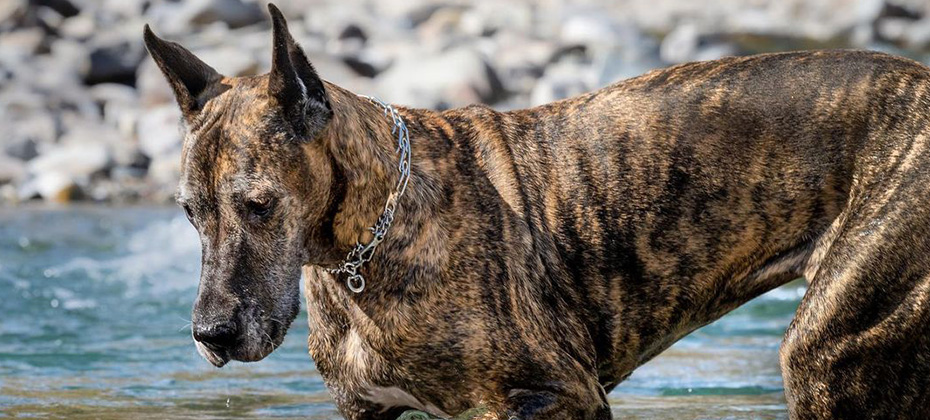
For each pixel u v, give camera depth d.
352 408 8.69
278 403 11.16
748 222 8.52
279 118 7.64
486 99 28.66
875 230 7.95
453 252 8.19
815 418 8.17
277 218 7.66
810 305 8.12
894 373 7.97
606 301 8.61
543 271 8.43
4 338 13.82
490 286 8.20
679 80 8.74
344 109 7.95
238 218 7.63
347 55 30.11
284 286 7.75
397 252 8.10
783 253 8.58
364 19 36.91
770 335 13.98
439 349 8.16
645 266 8.59
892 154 8.11
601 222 8.55
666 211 8.54
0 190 23.17
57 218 20.95
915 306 7.86
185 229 20.05
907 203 7.92
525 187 8.55
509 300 8.23
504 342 8.16
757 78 8.59
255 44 31.92
